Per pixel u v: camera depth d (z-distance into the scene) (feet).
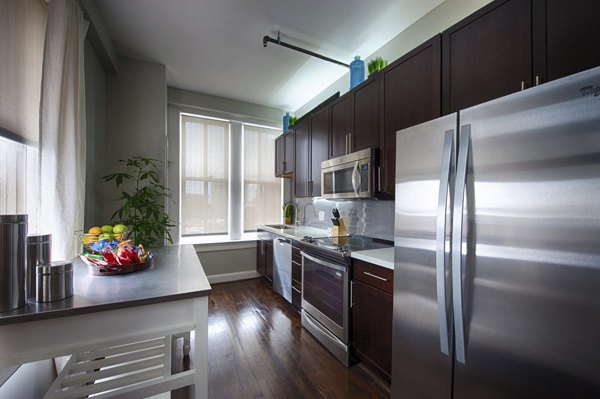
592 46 3.20
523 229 2.80
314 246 7.57
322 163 8.92
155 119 9.34
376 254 5.96
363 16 7.07
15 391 3.84
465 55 4.74
